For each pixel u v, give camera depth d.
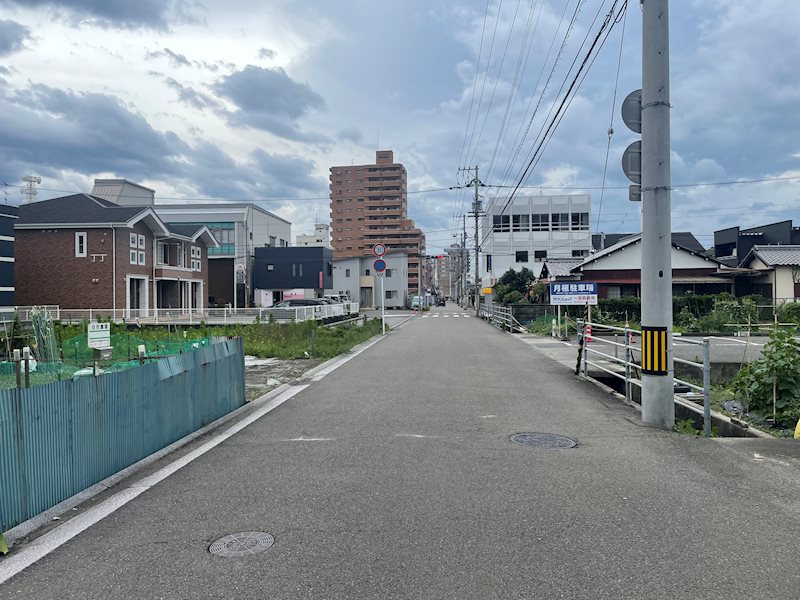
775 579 3.27
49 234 34.62
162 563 3.46
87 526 4.05
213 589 3.15
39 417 4.21
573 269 35.72
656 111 7.15
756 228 49.28
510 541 3.76
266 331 21.23
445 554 3.56
